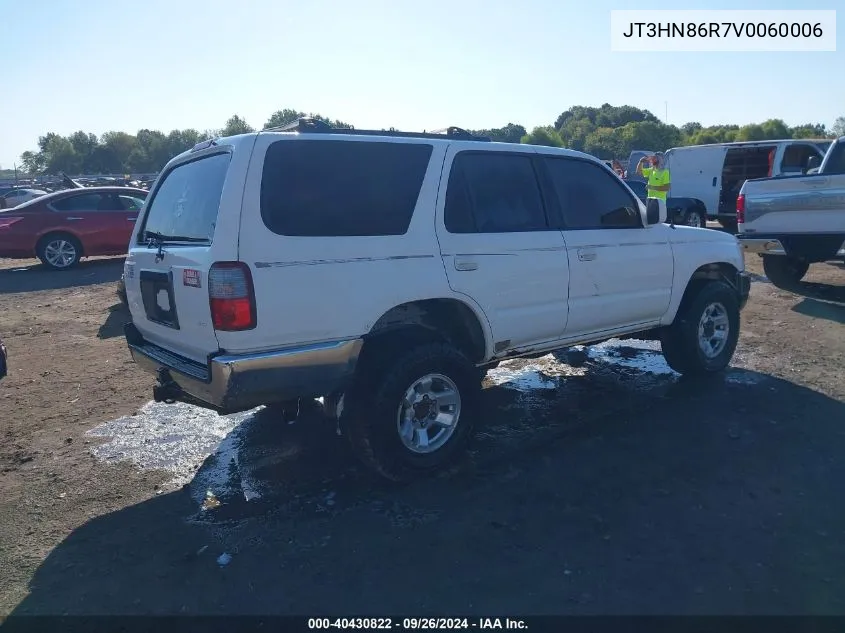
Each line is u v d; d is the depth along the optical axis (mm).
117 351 7508
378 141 4027
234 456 4641
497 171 4551
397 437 4004
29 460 4633
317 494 4043
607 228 5141
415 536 3520
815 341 6988
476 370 4312
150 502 4004
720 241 6039
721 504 3738
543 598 2977
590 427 4922
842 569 3125
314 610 2955
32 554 3463
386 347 4105
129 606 3023
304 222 3676
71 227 13523
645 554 3283
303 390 3721
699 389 5668
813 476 4043
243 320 3480
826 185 8328
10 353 7477
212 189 3779
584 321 4984
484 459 4449
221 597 3068
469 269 4250
